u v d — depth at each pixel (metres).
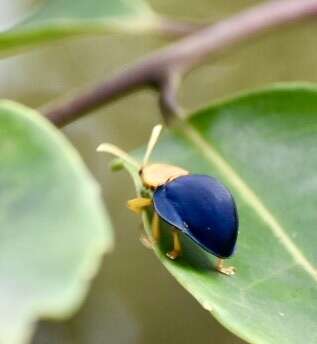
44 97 0.17
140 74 0.09
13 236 0.05
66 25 0.09
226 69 0.17
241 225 0.08
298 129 0.09
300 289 0.07
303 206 0.08
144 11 0.10
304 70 0.17
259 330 0.07
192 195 0.08
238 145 0.09
